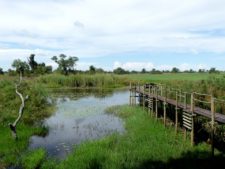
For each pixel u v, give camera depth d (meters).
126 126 23.52
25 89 33.12
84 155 15.08
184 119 18.05
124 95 53.34
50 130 23.36
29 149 17.61
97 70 116.00
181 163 13.95
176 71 154.12
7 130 21.23
